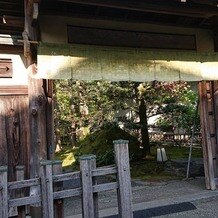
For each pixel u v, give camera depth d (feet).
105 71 17.33
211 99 22.25
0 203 10.91
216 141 22.07
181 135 44.91
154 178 28.32
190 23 20.90
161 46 19.67
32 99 16.03
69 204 21.53
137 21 19.10
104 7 18.25
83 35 17.81
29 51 15.92
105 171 12.87
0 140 16.38
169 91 35.73
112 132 37.68
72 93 47.11
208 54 20.35
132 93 35.47
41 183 11.73
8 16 17.17
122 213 12.92
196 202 19.71
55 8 17.62
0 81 16.53
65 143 55.57
